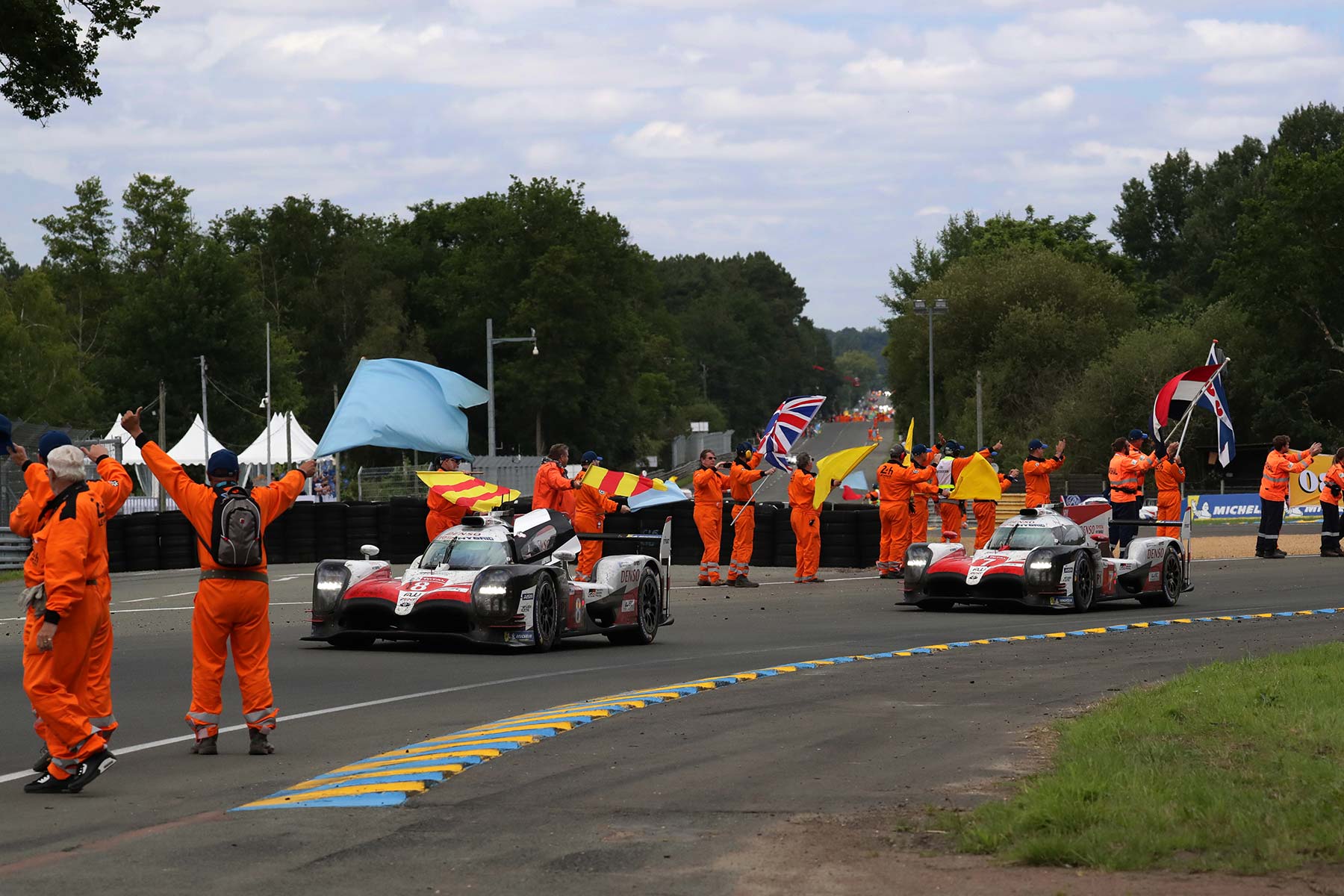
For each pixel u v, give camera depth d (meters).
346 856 8.09
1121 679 15.70
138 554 38.28
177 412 112.12
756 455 31.58
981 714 13.15
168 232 131.75
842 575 34.62
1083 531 25.89
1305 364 85.19
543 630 19.23
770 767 10.60
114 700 14.82
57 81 36.00
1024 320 94.06
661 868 7.75
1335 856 7.53
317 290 132.62
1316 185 82.44
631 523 38.22
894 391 107.00
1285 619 22.97
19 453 10.70
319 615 19.44
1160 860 7.57
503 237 121.94
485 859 7.96
